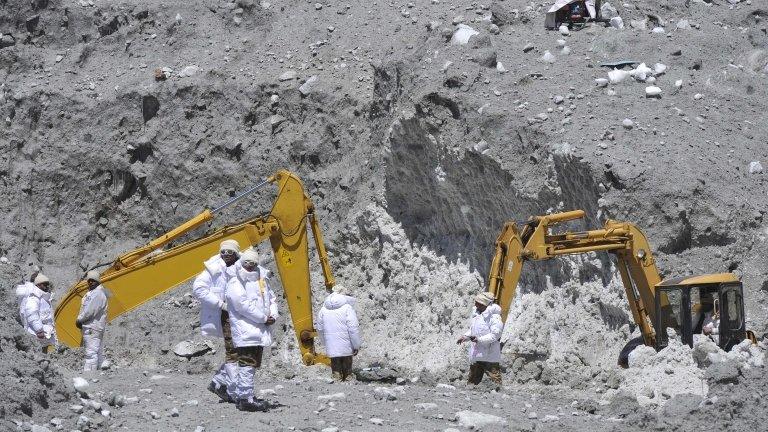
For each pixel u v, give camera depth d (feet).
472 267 204.23
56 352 170.71
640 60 215.10
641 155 181.68
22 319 163.12
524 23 231.30
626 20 238.68
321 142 247.29
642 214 173.99
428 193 213.66
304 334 191.62
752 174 184.44
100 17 288.51
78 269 260.62
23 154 273.13
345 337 167.02
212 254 189.37
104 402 124.57
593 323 174.60
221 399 128.26
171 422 116.16
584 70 208.64
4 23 290.97
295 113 253.24
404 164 215.51
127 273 187.21
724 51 221.87
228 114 259.60
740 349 143.43
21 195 269.03
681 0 249.75
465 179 202.39
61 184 268.82
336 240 232.73
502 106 199.31
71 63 283.79
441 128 204.54
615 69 207.31
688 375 140.56
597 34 223.92
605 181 177.06
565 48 216.54
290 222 191.62
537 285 187.01
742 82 209.97
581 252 160.86
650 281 159.22
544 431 117.80
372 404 128.88
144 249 188.65
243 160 253.85
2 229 265.95
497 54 214.90
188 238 255.29
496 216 199.31
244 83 260.21
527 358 177.88
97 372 156.87
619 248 160.35
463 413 121.29
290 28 272.10
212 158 257.34
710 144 188.65
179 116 262.47
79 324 173.99
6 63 285.23
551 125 191.83
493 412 128.26
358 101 245.86
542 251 160.76
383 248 222.28
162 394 132.87
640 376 143.64
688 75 211.82
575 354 173.68
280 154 250.57
